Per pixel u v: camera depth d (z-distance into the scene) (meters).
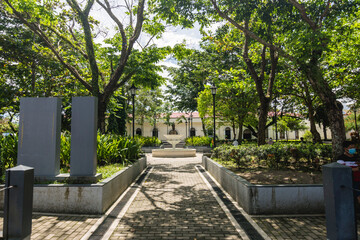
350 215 2.57
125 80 12.52
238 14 7.89
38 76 15.72
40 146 5.78
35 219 4.73
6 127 19.12
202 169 12.24
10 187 2.66
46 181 5.62
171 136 20.64
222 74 17.34
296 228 4.22
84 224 4.50
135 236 3.96
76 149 5.77
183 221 4.67
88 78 14.95
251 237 3.88
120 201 6.18
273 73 10.54
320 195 4.99
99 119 11.55
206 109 22.72
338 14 7.43
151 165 14.22
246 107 21.38
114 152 8.95
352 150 4.79
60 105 6.09
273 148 7.64
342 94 15.40
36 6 9.47
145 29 13.01
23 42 13.60
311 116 15.60
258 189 5.01
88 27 11.27
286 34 8.69
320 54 6.89
